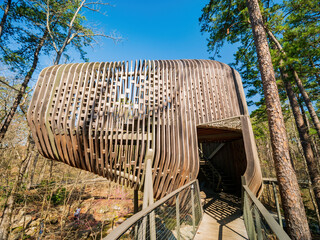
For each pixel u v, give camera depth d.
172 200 4.43
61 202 9.81
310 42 7.34
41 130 4.22
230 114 5.58
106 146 4.31
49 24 9.41
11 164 8.68
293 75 8.34
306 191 14.05
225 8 8.04
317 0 7.11
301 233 3.78
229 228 4.00
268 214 1.56
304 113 11.27
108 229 8.37
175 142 4.80
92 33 10.43
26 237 7.23
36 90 4.40
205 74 5.86
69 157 4.32
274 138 4.56
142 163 4.40
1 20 7.48
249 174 4.86
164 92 5.11
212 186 9.17
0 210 7.11
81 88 4.57
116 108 4.64
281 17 8.36
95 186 12.78
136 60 5.12
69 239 7.36
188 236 3.56
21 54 8.93
